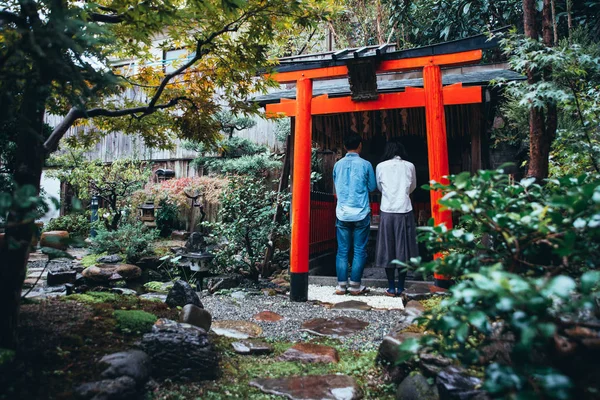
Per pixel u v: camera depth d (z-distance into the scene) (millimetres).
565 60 3146
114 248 6637
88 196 8703
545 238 1479
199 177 9094
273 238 5707
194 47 2996
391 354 2275
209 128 3443
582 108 3707
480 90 4566
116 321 2457
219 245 5867
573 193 1474
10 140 4086
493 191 1751
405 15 8523
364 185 4781
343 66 4512
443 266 1583
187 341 2178
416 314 2775
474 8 8016
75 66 1761
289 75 4738
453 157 7004
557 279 1050
